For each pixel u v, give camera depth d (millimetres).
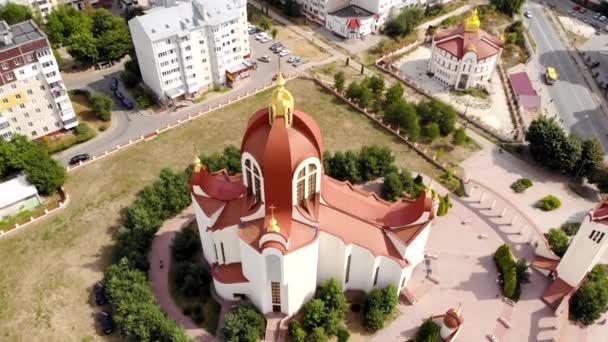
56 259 82125
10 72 95125
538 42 145375
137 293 70688
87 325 72375
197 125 112062
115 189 95500
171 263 80312
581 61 137375
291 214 65188
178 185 88625
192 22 112438
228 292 73125
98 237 86000
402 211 71688
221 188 73625
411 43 143000
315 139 61938
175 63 113625
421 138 108438
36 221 89250
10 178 96500
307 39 144125
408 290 75438
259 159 60438
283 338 69938
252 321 68625
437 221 87812
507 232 86062
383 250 69625
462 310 74062
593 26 154625
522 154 104500
